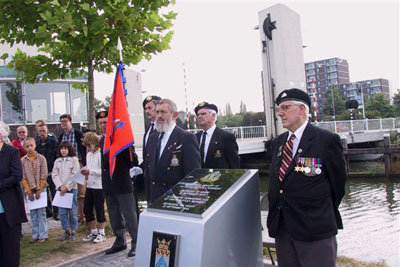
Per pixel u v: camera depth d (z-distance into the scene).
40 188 5.57
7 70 10.13
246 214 2.73
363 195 13.45
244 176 2.79
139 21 5.81
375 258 6.27
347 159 18.95
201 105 4.84
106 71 6.87
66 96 10.73
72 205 5.70
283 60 16.77
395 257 6.33
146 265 2.46
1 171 3.84
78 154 6.80
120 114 4.51
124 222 4.96
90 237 5.57
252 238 2.82
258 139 18.70
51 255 4.89
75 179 5.35
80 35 5.37
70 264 4.50
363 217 9.98
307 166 2.62
